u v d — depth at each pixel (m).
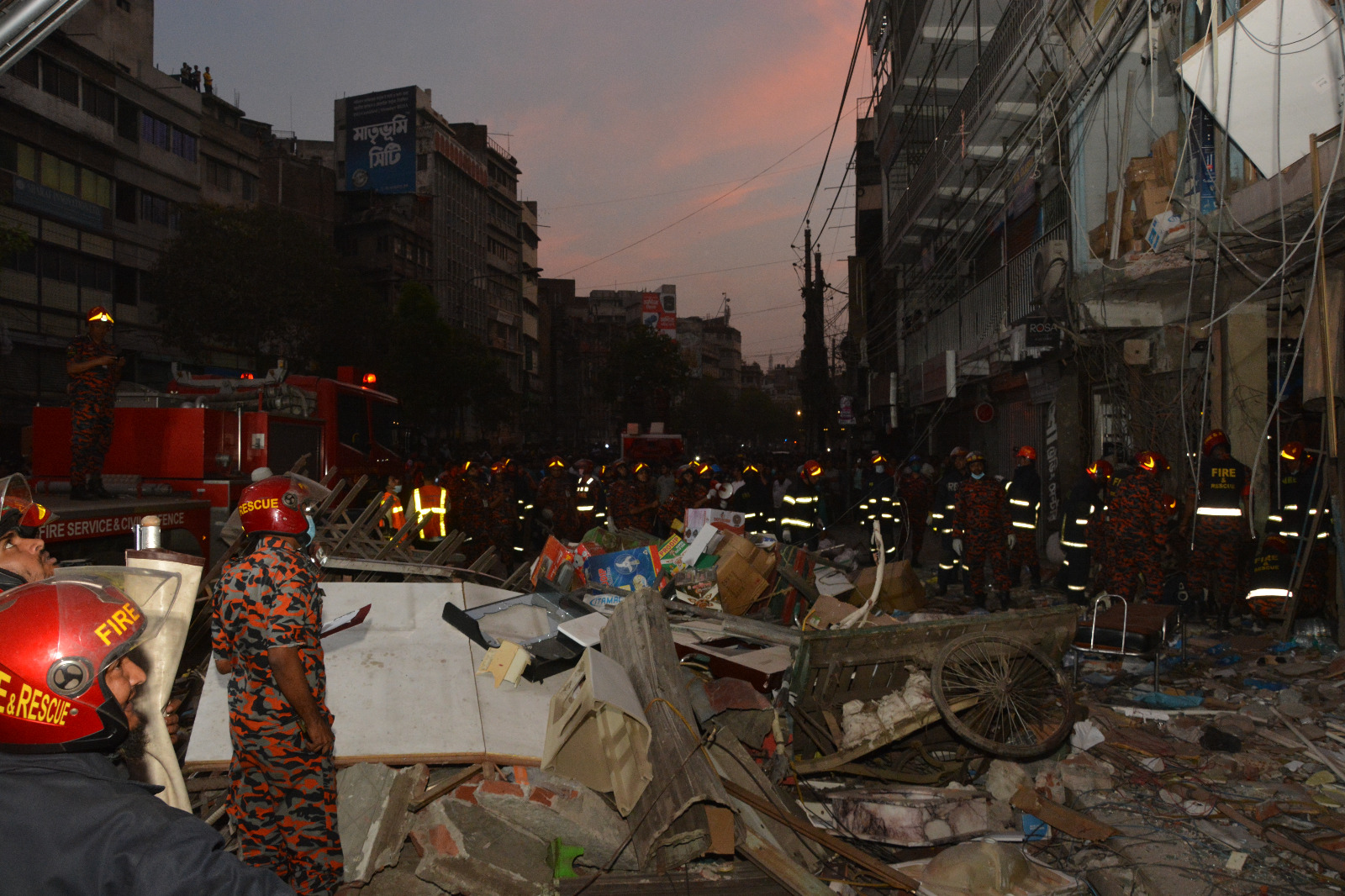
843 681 5.10
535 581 6.66
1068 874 4.09
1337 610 7.97
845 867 4.16
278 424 9.93
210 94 41.94
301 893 3.26
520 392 93.56
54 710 1.38
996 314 18.05
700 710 4.69
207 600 5.72
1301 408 9.42
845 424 26.45
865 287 40.50
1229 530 8.51
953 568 11.85
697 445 130.12
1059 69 13.88
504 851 3.85
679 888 3.73
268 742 3.20
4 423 28.53
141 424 8.71
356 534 7.69
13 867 1.28
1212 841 4.21
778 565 7.34
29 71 29.80
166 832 1.32
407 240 63.69
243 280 30.88
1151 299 11.12
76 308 32.28
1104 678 6.93
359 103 72.75
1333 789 4.75
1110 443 11.85
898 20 25.44
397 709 4.49
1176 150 10.03
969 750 5.10
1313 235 7.37
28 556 3.12
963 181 19.80
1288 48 7.33
